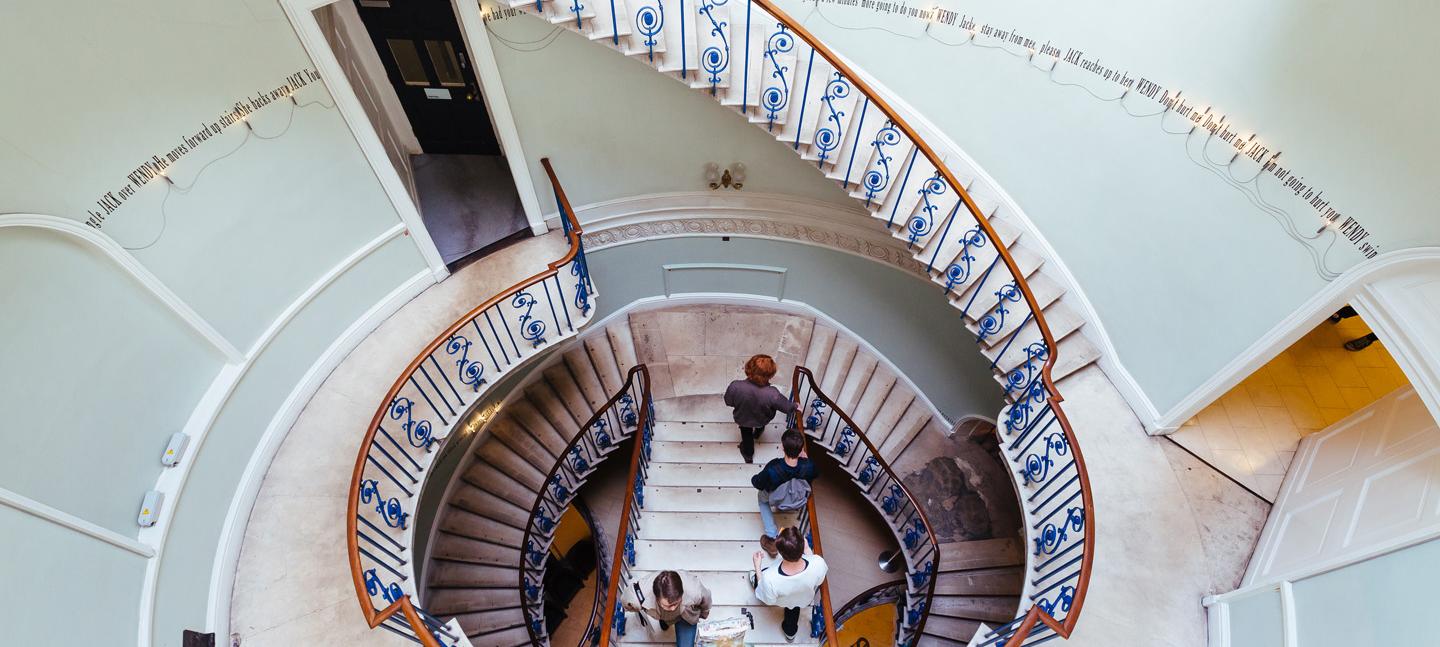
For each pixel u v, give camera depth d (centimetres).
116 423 387
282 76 448
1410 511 369
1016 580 739
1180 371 510
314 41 455
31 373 334
